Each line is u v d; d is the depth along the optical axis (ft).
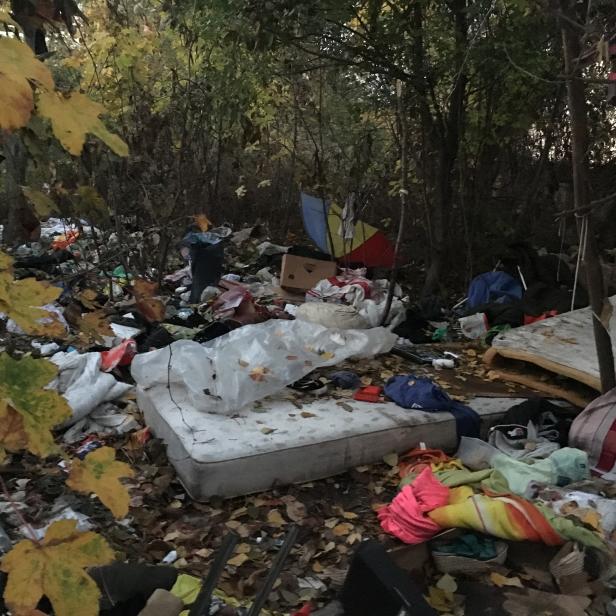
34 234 6.84
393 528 10.30
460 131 23.70
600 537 9.66
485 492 10.64
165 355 13.73
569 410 14.24
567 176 30.50
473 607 9.15
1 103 3.47
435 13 21.81
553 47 22.21
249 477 11.32
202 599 6.17
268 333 14.98
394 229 29.48
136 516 10.55
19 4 6.08
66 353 15.28
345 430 12.20
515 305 20.67
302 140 33.35
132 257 22.38
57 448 3.74
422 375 16.10
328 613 8.05
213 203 31.48
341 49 22.63
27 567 3.65
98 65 23.32
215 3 20.62
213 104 24.34
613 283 23.24
